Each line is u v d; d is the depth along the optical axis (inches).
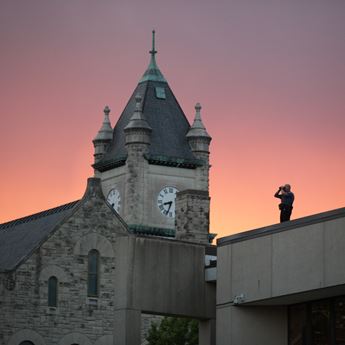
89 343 3774.6
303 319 2325.3
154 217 5580.7
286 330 2361.0
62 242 3796.8
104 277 3821.4
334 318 2253.9
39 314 3730.3
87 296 3794.3
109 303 3816.4
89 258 3821.4
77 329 3769.7
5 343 3676.2
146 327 4227.4
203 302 2501.2
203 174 5659.5
